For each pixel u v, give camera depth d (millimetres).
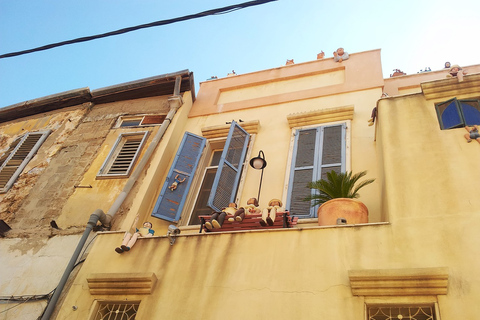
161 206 8586
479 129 6359
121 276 6520
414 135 6641
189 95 11266
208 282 6188
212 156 10055
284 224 6871
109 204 8930
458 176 5969
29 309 7449
